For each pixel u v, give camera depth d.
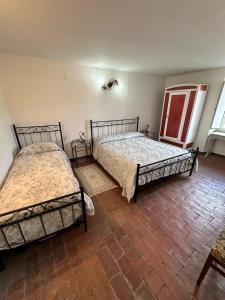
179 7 1.20
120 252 1.47
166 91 4.21
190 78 4.05
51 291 1.17
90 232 1.69
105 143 3.32
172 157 2.44
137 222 1.83
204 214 1.97
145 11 1.25
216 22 1.43
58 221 1.42
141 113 4.55
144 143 3.33
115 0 1.10
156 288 1.18
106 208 2.07
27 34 1.69
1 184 1.79
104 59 2.72
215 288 1.18
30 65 2.63
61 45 2.04
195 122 3.91
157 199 2.26
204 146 4.05
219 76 3.48
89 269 1.32
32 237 1.33
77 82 3.18
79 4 1.15
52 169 2.08
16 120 2.77
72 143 3.53
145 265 1.35
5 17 1.32
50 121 3.12
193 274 1.28
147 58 2.65
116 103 3.91
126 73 3.80
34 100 2.84
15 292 1.16
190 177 2.90
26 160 2.38
